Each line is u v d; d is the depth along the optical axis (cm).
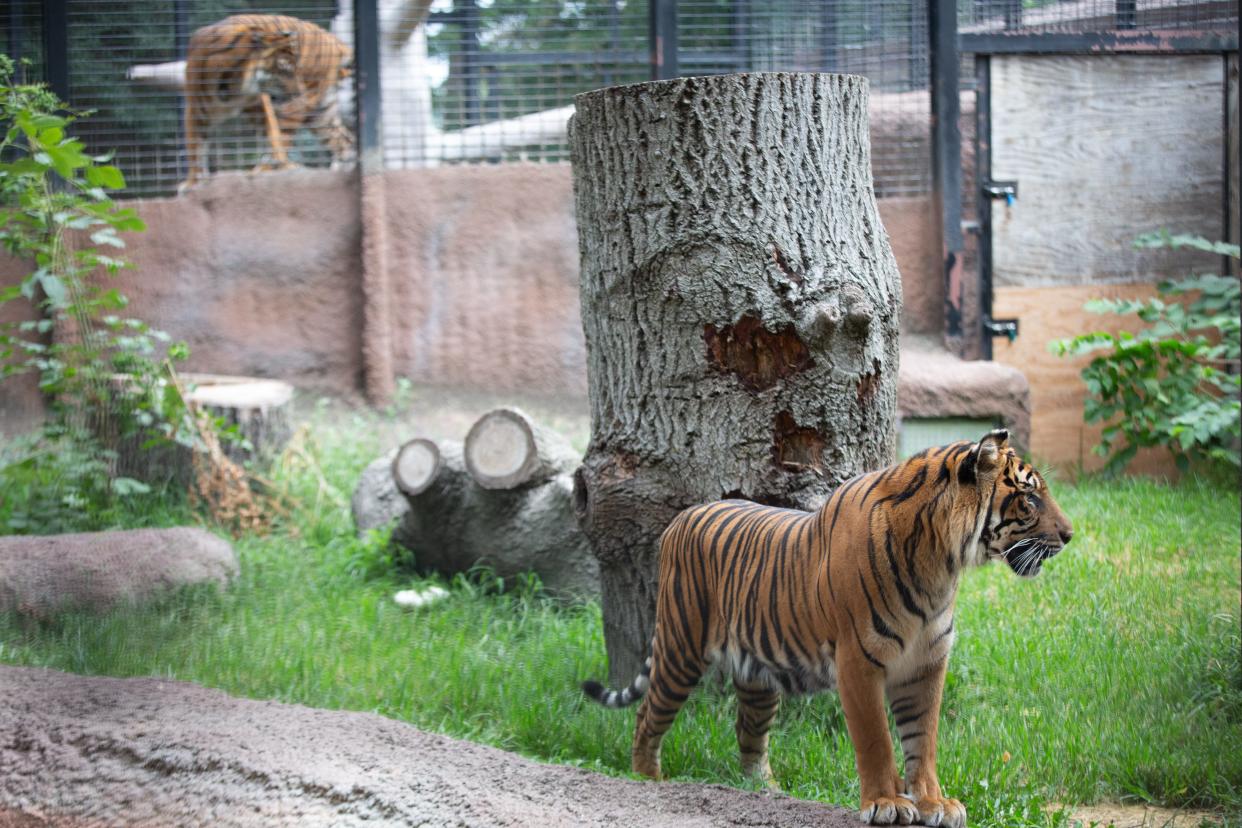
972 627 691
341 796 403
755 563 466
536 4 1177
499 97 1186
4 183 866
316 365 1166
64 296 882
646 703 514
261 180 1158
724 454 567
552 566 779
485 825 382
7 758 451
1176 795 495
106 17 1139
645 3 1170
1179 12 1141
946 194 1123
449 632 702
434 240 1170
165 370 930
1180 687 594
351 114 1188
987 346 1141
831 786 502
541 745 552
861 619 415
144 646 647
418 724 563
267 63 1146
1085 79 1138
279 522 913
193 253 1148
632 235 571
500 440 778
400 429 1123
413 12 1157
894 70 1137
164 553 759
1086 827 463
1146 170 1150
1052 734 539
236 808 405
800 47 1152
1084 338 1073
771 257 559
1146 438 1070
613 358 587
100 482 894
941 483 414
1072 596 738
